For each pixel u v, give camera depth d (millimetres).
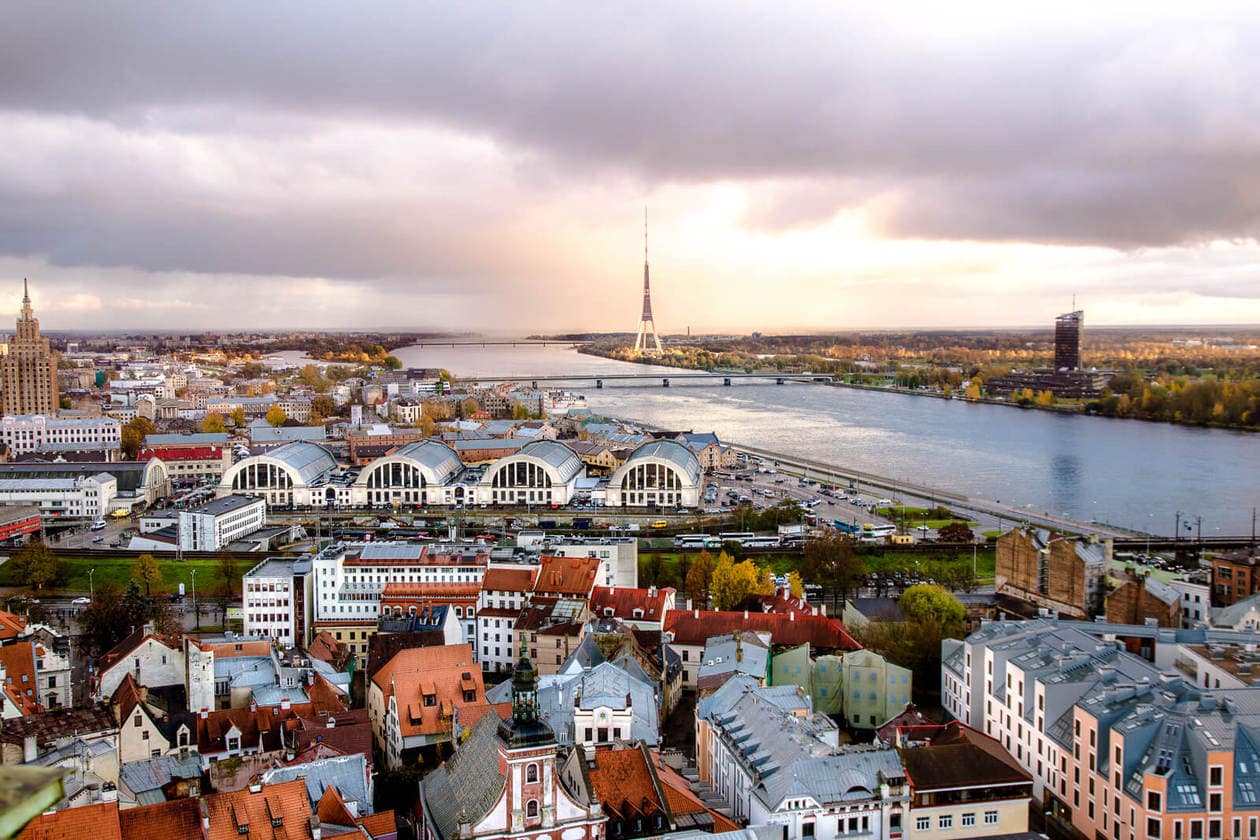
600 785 149250
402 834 161125
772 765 161875
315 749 172250
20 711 188250
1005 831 163500
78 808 124312
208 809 129750
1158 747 163500
